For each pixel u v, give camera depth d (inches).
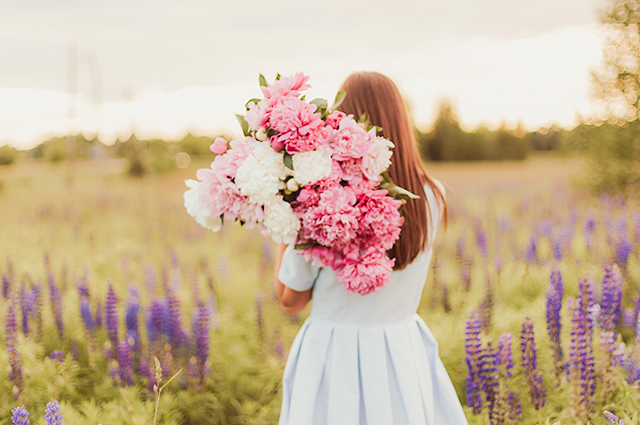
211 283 199.0
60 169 1151.6
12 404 120.0
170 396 129.0
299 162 60.3
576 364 103.3
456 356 143.4
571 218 284.4
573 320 103.2
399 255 73.2
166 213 438.9
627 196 410.6
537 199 415.2
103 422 117.3
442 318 172.9
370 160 62.1
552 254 217.2
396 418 73.8
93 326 147.3
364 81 75.3
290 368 81.3
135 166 1059.3
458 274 214.5
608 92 422.3
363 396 73.7
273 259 238.8
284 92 65.1
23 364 136.5
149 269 201.9
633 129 415.2
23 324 153.0
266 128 63.4
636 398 100.3
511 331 153.2
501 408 105.3
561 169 936.3
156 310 140.7
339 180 62.8
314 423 74.7
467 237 281.1
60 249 293.6
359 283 63.2
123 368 134.0
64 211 440.5
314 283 77.6
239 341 169.8
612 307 126.1
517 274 208.5
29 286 195.3
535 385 110.7
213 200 62.8
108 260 270.1
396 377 74.3
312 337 76.9
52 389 127.6
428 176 78.7
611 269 127.5
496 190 552.7
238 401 140.9
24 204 553.9
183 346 141.6
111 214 450.0
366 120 70.5
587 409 100.9
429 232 77.9
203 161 1481.3
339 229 59.7
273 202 62.1
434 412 81.2
